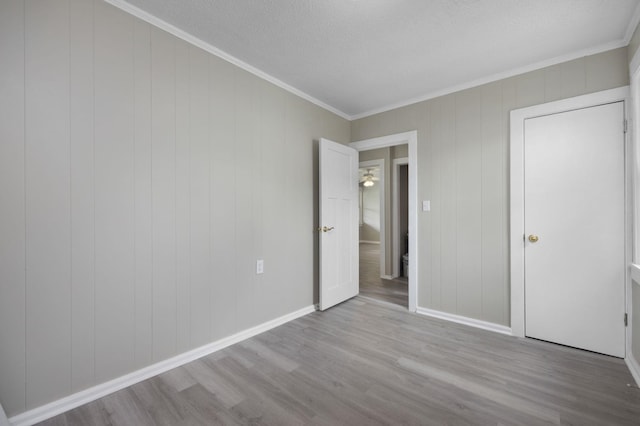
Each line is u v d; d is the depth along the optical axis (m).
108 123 1.66
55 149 1.48
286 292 2.81
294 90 2.89
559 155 2.27
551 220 2.30
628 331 2.00
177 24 1.92
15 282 1.37
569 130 2.23
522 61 2.36
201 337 2.11
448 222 2.83
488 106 2.61
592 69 2.15
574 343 2.21
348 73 2.58
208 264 2.16
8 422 1.28
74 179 1.54
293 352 2.16
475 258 2.68
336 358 2.07
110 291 1.67
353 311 3.09
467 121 2.73
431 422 1.42
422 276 3.01
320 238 3.04
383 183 4.77
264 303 2.59
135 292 1.77
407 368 1.93
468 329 2.60
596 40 2.06
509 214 2.51
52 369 1.48
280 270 2.75
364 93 3.00
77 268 1.55
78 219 1.55
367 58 2.33
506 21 1.87
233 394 1.65
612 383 1.75
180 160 1.99
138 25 1.78
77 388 1.55
